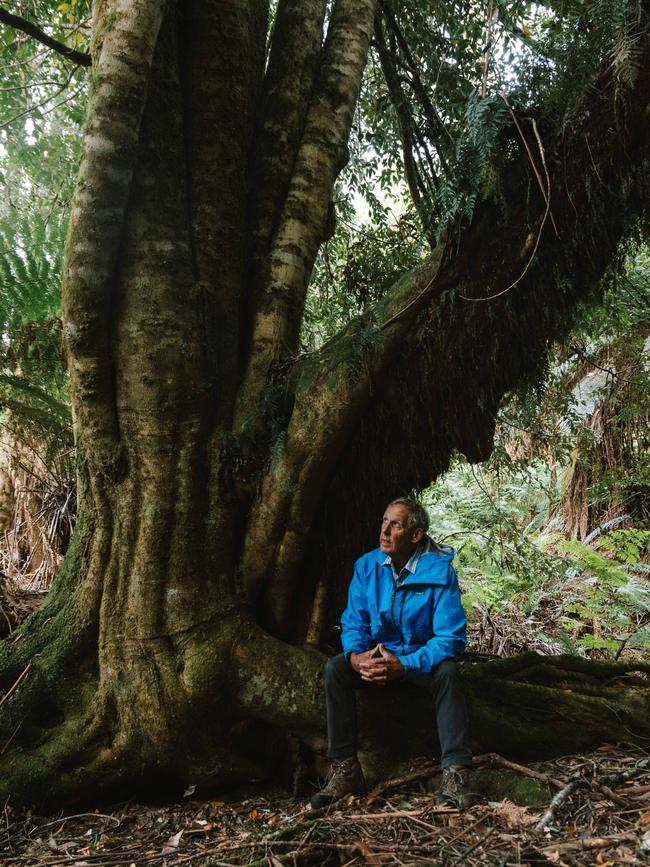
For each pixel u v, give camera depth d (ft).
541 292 10.93
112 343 11.01
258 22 13.04
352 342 10.92
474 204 10.19
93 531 11.50
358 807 9.45
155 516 10.97
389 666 9.64
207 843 9.37
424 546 10.59
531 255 10.53
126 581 11.07
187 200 11.73
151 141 11.28
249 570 11.44
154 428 11.02
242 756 11.14
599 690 11.51
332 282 17.90
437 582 10.20
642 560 22.61
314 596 11.98
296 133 13.14
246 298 12.41
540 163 10.12
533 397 13.38
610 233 10.96
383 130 19.66
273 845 8.11
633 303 16.96
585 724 10.97
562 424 21.47
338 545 11.98
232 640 10.93
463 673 11.27
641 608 19.12
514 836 7.79
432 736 10.78
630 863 6.84
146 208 11.14
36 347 15.38
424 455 11.87
